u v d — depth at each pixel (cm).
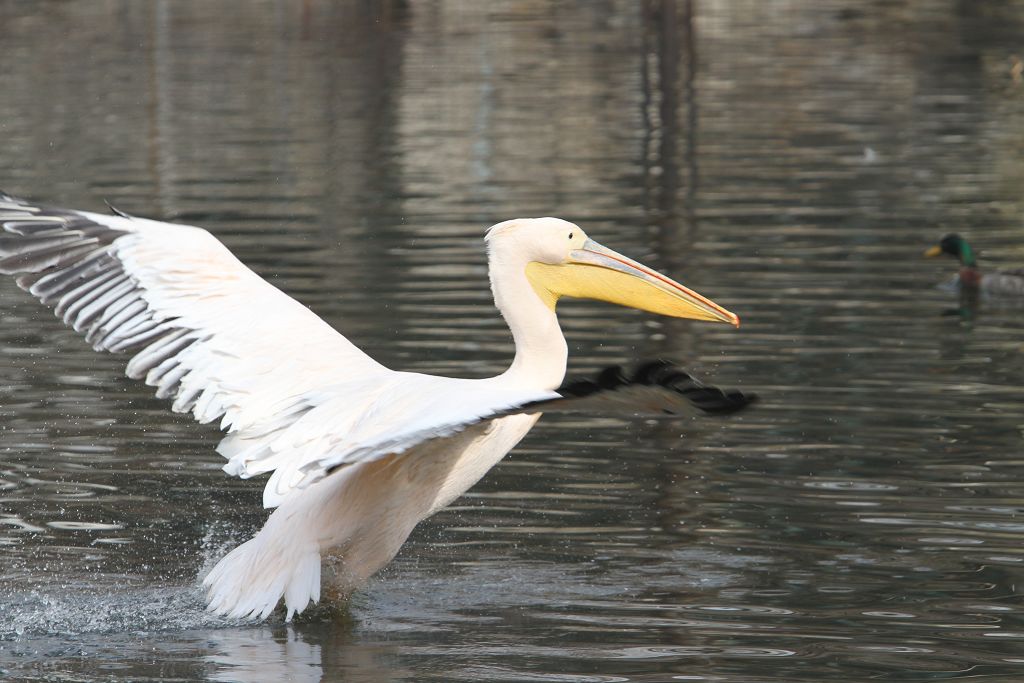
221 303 864
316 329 857
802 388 1330
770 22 5081
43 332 1567
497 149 2914
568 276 877
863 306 1659
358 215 2217
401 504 858
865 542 955
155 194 2405
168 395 862
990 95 3675
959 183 2495
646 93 3716
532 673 755
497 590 894
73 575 916
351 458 695
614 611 854
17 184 2481
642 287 871
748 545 958
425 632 827
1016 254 1942
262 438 825
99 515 1028
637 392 598
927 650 779
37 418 1250
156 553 955
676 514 1020
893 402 1284
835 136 3053
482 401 687
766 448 1163
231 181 2548
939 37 4791
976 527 977
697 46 4625
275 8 5291
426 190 2456
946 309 1659
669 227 2098
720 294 1706
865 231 2095
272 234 2062
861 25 5050
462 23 5059
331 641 809
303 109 3494
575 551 957
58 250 884
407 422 710
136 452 1170
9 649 793
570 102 3559
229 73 4100
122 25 4997
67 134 3117
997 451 1139
